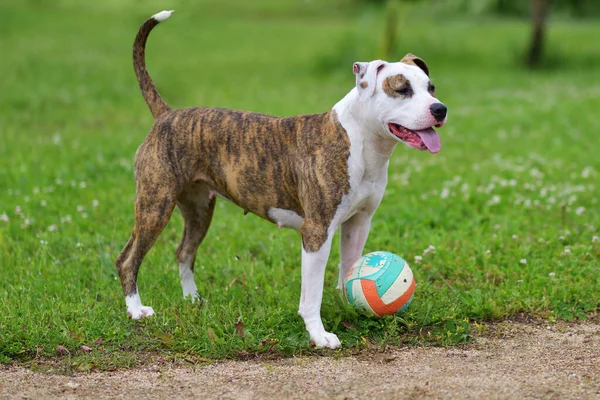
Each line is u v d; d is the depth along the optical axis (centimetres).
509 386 562
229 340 641
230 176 671
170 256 859
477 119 1605
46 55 2412
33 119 1600
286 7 4050
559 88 2048
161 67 2320
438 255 849
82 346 632
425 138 600
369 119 616
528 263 827
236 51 2720
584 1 2848
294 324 669
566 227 930
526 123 1563
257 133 661
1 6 3412
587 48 2775
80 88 1928
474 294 731
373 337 660
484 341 662
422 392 552
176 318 674
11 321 662
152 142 685
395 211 1012
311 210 635
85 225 962
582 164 1241
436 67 2450
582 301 738
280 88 2009
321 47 2783
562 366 603
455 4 2473
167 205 682
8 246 878
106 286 777
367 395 550
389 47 2250
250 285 771
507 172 1175
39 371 598
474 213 988
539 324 702
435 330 673
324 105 1741
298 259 858
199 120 679
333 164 626
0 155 1280
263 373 594
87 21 3256
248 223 977
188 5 3117
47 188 1086
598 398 539
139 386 573
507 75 2298
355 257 691
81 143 1377
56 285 761
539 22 2475
